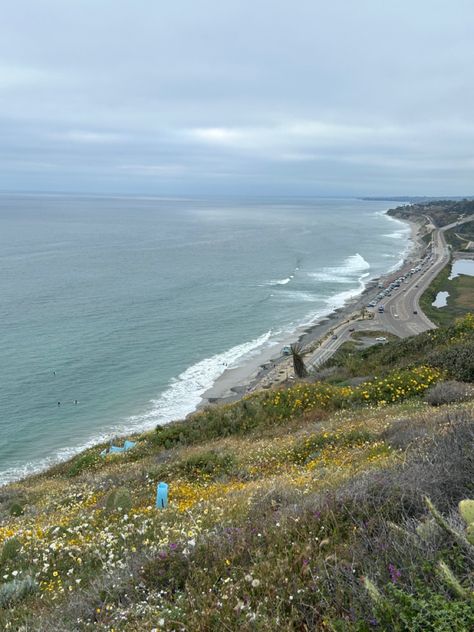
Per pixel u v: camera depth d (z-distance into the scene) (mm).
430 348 24078
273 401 18531
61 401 47969
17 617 4762
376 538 3912
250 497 6793
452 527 3730
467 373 17172
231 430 17609
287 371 55906
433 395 15055
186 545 5102
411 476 4984
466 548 3430
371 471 6082
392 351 26266
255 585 3684
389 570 3426
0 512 12430
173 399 49188
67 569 6121
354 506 4680
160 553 4977
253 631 3250
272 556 4203
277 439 14250
